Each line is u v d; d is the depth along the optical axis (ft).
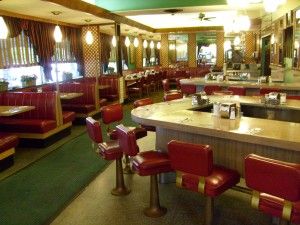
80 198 11.83
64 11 22.48
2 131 18.65
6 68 22.47
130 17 36.42
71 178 13.71
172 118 10.86
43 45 26.35
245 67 33.76
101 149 11.58
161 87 46.75
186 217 10.26
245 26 23.45
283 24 26.58
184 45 62.49
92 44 32.89
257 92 21.22
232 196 11.62
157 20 40.11
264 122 10.07
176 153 7.93
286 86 19.38
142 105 14.61
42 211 10.93
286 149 8.53
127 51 48.29
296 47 22.21
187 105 13.66
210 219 9.04
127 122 24.36
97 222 10.11
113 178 13.65
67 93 23.53
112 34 43.21
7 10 21.47
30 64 24.95
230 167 10.48
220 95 16.81
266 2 14.76
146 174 9.37
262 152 9.64
